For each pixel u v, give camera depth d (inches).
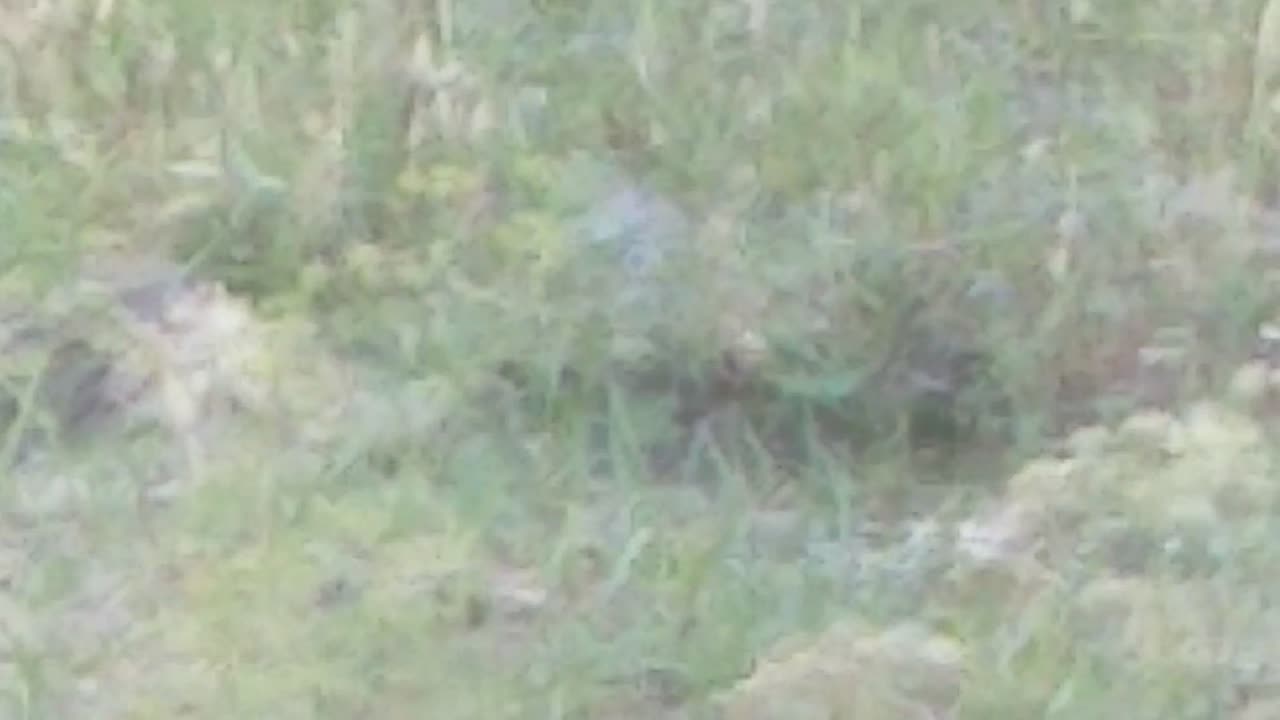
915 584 337.1
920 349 374.6
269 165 393.1
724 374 371.2
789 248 380.8
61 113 403.2
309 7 414.6
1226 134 404.5
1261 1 418.3
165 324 374.3
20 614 327.6
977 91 408.8
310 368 366.3
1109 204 385.7
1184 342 374.3
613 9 422.0
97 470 353.1
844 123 401.1
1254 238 385.7
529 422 364.8
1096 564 338.3
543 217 382.6
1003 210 386.0
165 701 315.6
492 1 417.4
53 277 375.9
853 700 313.9
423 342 370.9
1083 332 375.2
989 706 313.4
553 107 405.1
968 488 358.3
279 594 329.1
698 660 323.0
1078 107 411.2
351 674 318.3
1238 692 318.7
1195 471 344.5
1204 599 328.5
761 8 416.2
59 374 368.5
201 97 404.2
